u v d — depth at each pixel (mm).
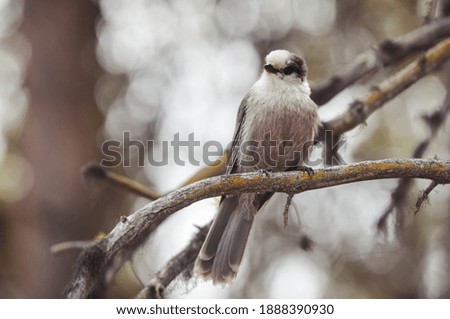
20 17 10594
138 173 9312
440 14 7551
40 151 9852
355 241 9305
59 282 9367
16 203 9789
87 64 10406
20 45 10648
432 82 9367
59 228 9531
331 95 6980
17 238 9578
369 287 9258
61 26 10273
